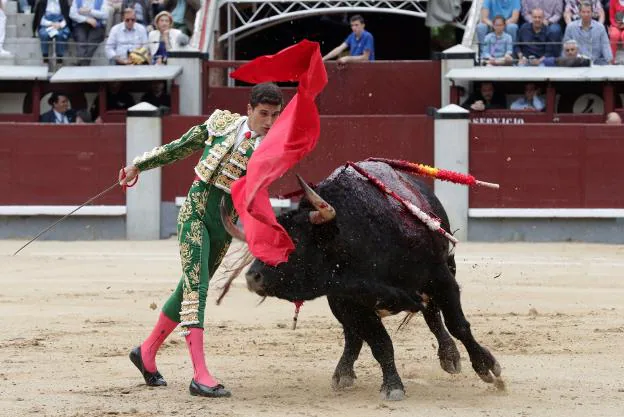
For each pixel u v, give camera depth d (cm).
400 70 3462
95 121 3450
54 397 1165
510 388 1227
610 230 3144
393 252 1127
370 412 1099
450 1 3531
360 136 3167
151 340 1227
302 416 1081
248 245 1083
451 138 3152
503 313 1823
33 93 3459
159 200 3238
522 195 3152
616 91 3353
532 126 3141
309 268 1088
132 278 2278
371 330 1150
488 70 3312
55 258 2667
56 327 1666
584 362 1387
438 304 1209
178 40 3456
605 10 3409
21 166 3219
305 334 1608
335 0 3588
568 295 2045
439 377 1298
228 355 1436
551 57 3344
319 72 1046
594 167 3134
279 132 1077
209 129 1188
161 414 1087
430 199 1236
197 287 1172
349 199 1116
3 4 3594
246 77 1134
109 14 3534
